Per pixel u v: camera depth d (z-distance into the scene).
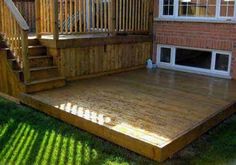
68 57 6.09
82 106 4.68
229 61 6.64
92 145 3.79
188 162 3.41
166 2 7.51
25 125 4.40
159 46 7.83
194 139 3.91
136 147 3.56
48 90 5.53
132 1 7.20
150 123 4.01
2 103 5.40
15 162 3.39
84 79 6.44
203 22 6.85
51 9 5.76
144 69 7.63
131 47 7.38
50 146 3.76
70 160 3.43
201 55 7.09
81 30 6.32
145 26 7.68
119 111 4.48
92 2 6.43
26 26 5.12
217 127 4.43
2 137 4.01
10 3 5.38
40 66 5.88
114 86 5.92
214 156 3.54
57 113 4.61
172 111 4.50
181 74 7.11
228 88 5.87
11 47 5.57
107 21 6.81
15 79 5.47
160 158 3.34
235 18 6.39
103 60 6.80
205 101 5.02
